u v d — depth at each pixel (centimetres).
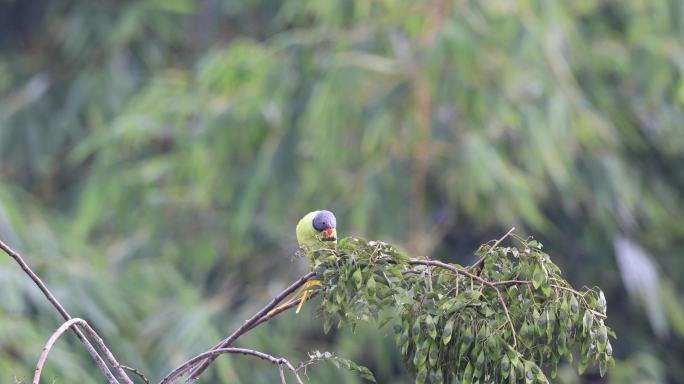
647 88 1391
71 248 1280
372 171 1315
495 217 1336
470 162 1241
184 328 1210
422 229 1337
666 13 1405
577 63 1400
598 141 1391
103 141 1422
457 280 472
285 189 1372
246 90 1359
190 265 1462
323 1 1355
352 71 1274
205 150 1345
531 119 1246
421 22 1284
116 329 1162
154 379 1162
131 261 1427
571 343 471
